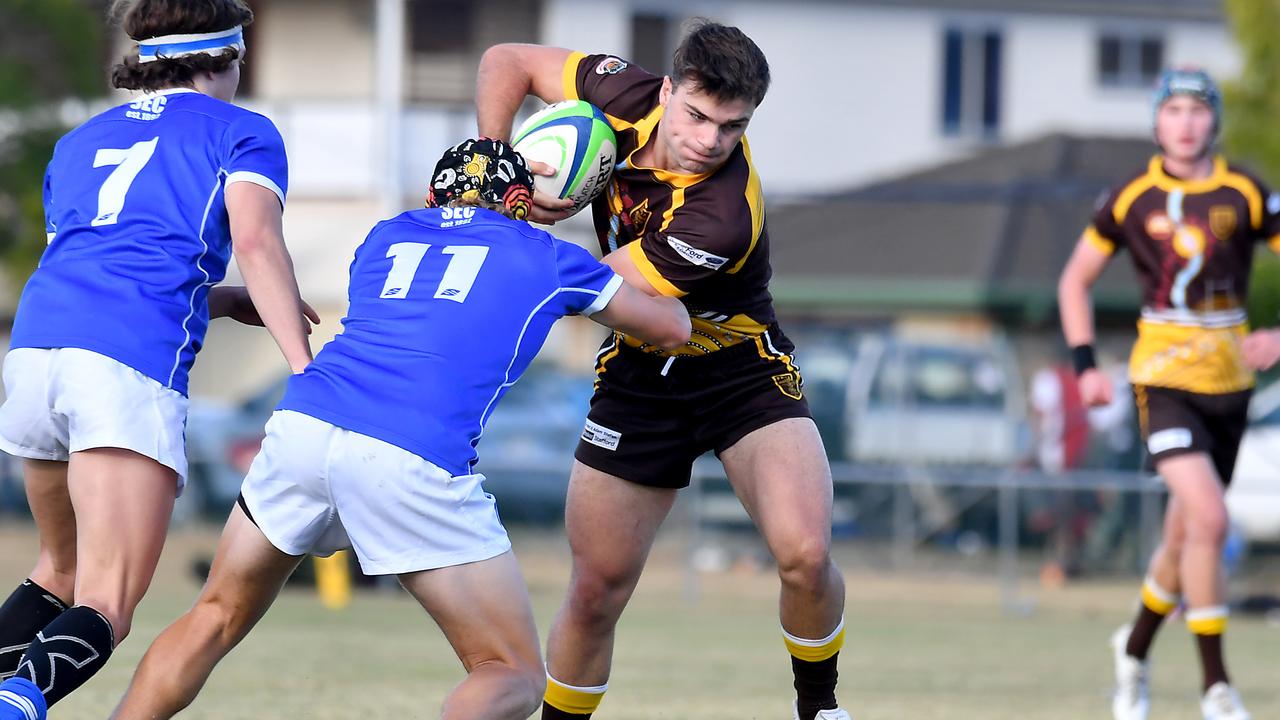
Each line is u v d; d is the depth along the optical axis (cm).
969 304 7462
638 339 1680
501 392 1565
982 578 5288
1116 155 8481
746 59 1680
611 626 1919
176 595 4631
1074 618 4809
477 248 1584
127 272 1619
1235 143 7688
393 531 1498
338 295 8931
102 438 1572
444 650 3456
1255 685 3164
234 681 2773
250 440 5741
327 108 9044
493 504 1556
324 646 3488
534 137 1803
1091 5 10788
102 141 1689
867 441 6238
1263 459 5478
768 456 1828
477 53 9838
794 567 1772
